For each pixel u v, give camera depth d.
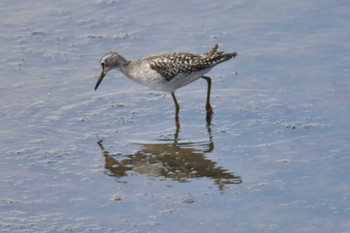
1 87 17.38
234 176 14.08
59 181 14.05
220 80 17.69
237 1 20.75
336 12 19.84
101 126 16.05
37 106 16.72
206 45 18.78
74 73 18.03
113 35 19.45
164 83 16.55
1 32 19.67
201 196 13.45
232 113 16.41
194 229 12.48
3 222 12.73
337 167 14.19
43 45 19.12
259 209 13.01
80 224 12.66
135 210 13.07
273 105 16.53
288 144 15.10
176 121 16.27
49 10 20.64
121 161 14.75
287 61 18.05
